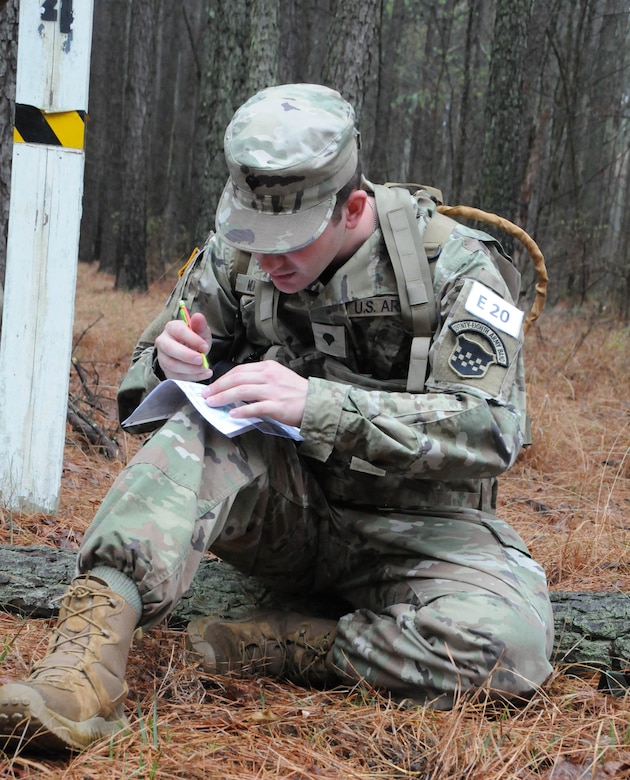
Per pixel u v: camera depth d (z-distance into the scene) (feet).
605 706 6.98
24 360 10.96
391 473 6.95
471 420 6.75
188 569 6.33
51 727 5.28
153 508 6.14
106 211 73.26
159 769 5.46
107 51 81.00
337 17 23.70
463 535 7.41
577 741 6.34
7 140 13.69
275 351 7.71
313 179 6.55
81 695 5.53
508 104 31.65
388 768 5.93
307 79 59.21
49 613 8.07
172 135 78.79
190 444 6.46
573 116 44.55
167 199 77.92
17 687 5.31
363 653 6.84
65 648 5.77
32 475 11.07
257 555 7.54
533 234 41.27
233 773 5.59
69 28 10.59
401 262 7.10
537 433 17.26
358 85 23.79
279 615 7.49
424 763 5.99
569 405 21.08
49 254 10.88
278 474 7.11
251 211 6.66
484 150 32.40
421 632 6.66
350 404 6.59
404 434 6.61
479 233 7.43
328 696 6.92
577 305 44.68
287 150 6.53
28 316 10.92
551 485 15.49
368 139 73.00
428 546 7.27
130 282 51.26
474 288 7.03
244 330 8.09
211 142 30.66
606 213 62.64
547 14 41.06
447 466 6.75
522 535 12.33
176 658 7.22
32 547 8.82
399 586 7.27
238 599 8.34
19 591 8.11
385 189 7.34
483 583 6.89
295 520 7.33
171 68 78.18
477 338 6.98
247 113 6.80
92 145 84.23
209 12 34.45
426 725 6.39
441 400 6.79
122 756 5.59
